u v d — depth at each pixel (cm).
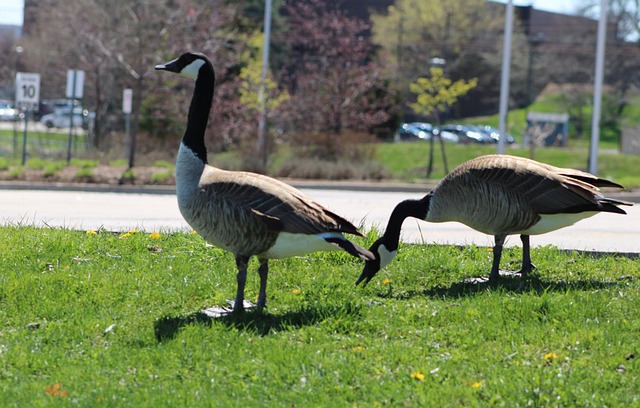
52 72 3997
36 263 928
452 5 6362
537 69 7300
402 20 6341
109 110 3656
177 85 3444
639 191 2545
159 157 2909
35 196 1981
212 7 3497
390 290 863
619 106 7506
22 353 650
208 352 653
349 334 704
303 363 625
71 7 3456
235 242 723
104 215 1563
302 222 709
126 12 3231
